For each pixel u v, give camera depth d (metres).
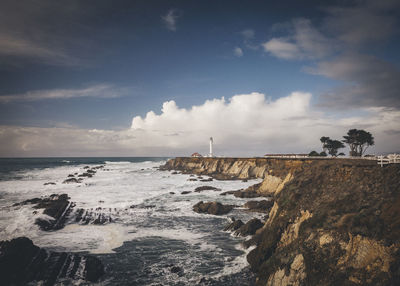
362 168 16.89
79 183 62.59
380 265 10.16
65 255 19.47
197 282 16.70
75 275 17.17
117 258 20.44
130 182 66.94
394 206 11.63
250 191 48.38
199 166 98.81
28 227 27.11
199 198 45.25
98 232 26.80
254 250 19.61
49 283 16.16
